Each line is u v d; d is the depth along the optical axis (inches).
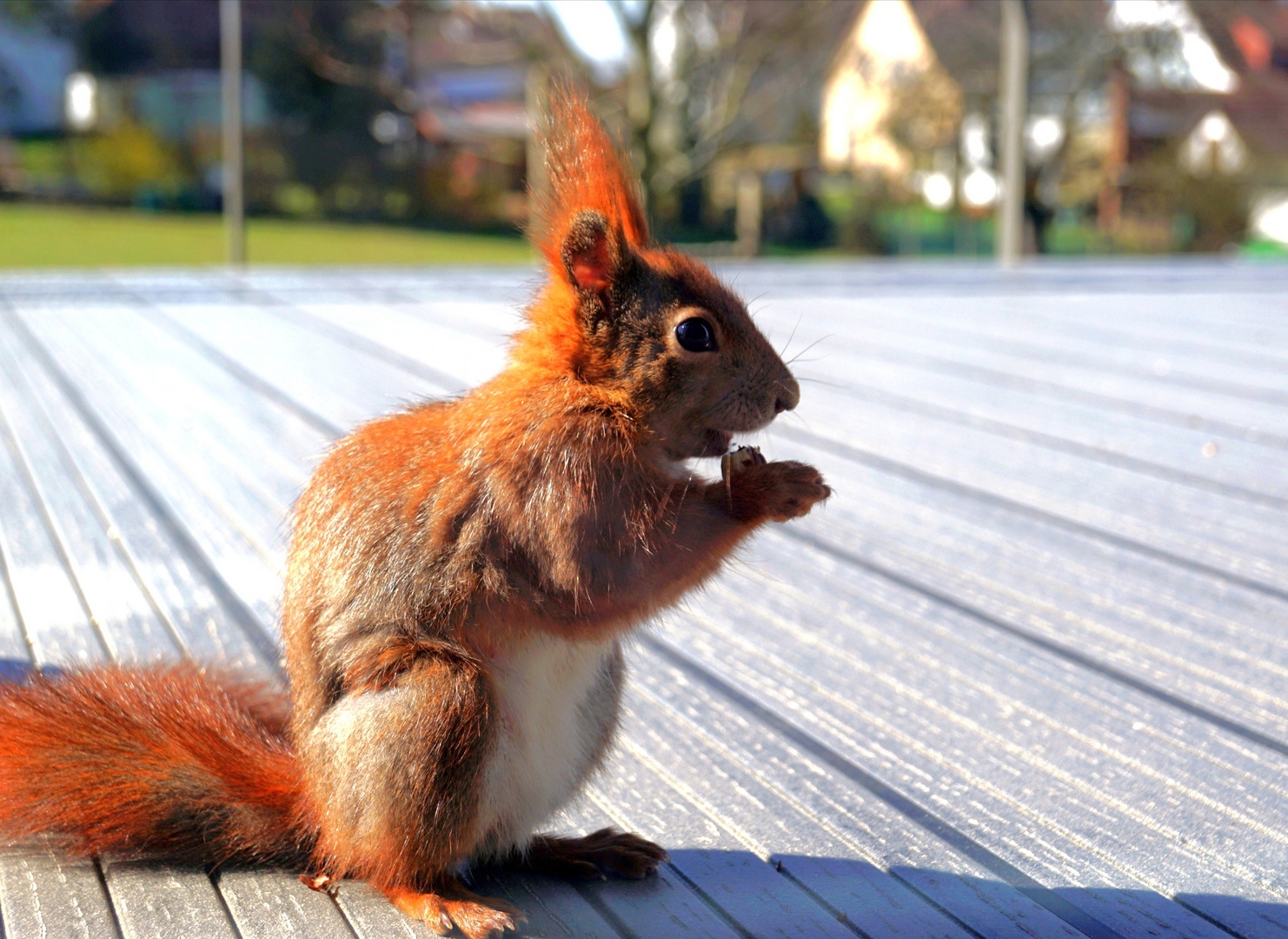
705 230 182.5
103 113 219.5
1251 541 30.0
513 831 20.0
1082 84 166.6
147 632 25.1
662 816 21.2
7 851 19.9
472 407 20.7
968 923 19.3
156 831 19.8
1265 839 20.7
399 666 19.5
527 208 22.0
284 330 53.0
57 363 44.5
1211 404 42.8
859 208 175.9
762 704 23.8
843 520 31.0
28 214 190.4
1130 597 27.3
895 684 24.3
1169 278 76.4
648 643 25.5
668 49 181.3
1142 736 23.0
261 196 195.9
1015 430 39.1
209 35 216.4
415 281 69.0
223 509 30.1
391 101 201.9
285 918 19.1
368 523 20.1
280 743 20.9
